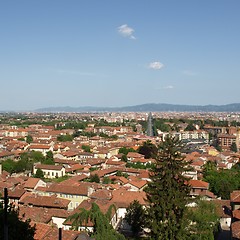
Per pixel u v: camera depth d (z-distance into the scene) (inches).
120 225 3125.0
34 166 5782.5
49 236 1758.1
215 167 5723.4
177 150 2229.3
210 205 2568.9
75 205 3823.8
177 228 2082.9
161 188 2158.0
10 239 1135.6
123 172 5620.1
